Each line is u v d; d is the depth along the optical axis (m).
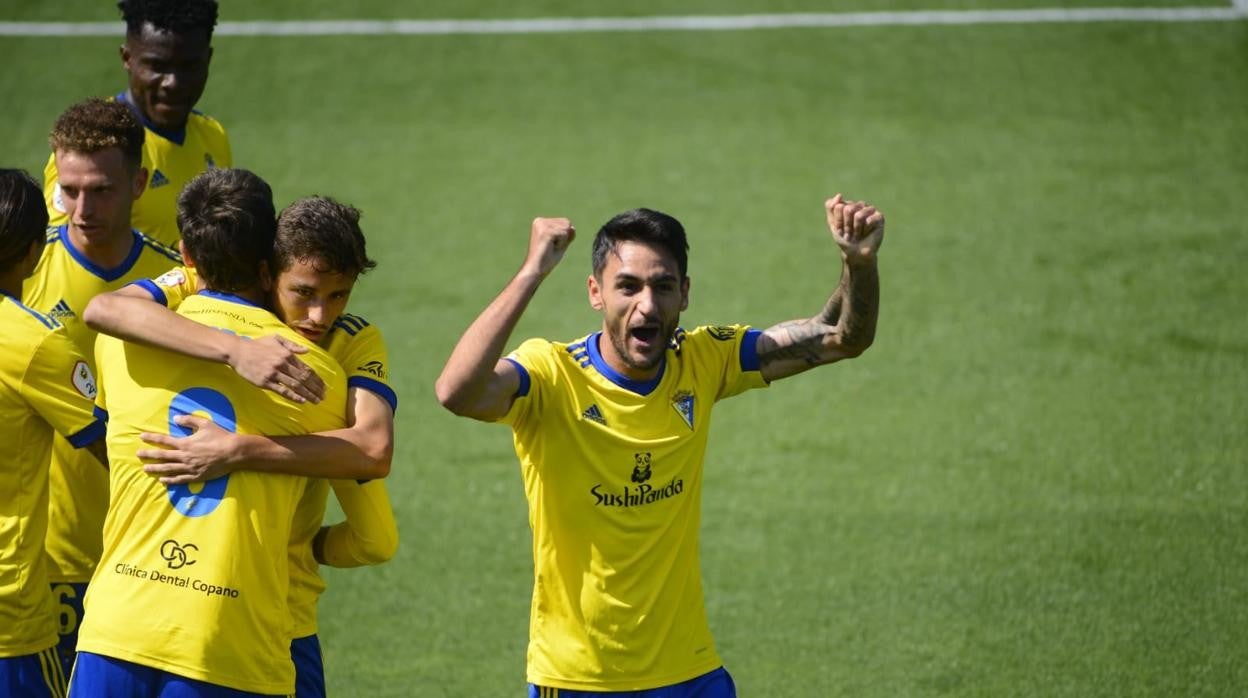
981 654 22.42
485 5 51.69
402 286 36.59
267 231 14.04
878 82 47.28
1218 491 27.77
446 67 48.00
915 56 48.53
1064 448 29.56
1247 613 23.48
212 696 13.34
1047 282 36.78
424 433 30.48
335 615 23.64
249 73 47.28
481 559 25.67
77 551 17.17
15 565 14.70
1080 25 49.97
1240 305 35.53
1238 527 26.42
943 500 27.67
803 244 38.94
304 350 13.43
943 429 30.50
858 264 14.52
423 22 50.50
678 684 14.95
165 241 20.69
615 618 14.73
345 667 21.94
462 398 13.65
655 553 14.81
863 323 15.05
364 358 14.53
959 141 44.09
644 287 14.31
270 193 14.45
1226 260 37.69
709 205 40.88
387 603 24.11
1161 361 33.09
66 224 17.55
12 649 14.72
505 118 45.50
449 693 21.20
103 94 45.69
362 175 42.16
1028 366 33.00
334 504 28.00
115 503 13.85
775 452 29.81
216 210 13.84
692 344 15.46
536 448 14.79
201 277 14.25
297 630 15.19
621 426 14.70
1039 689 21.33
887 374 32.94
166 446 13.46
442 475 28.77
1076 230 39.34
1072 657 22.27
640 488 14.70
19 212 14.36
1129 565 25.16
